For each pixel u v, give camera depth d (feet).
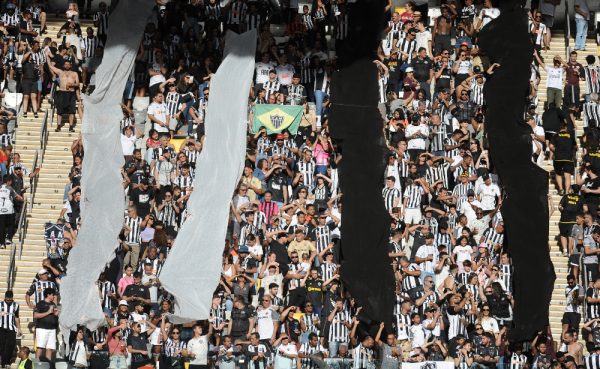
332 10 233.96
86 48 230.89
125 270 193.77
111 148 211.41
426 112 217.15
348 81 223.30
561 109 217.97
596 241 201.26
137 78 225.56
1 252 199.00
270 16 237.45
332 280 192.03
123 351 177.99
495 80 220.23
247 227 199.93
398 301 191.52
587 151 214.28
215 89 220.64
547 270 198.59
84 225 198.59
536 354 188.03
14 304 183.83
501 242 202.18
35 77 220.23
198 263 192.95
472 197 205.77
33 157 215.31
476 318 189.88
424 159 210.79
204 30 233.35
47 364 175.42
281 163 208.74
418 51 226.17
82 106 219.82
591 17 241.14
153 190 205.16
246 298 191.11
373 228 199.93
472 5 234.79
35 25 237.25
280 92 224.12
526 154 212.23
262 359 176.55
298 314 189.26
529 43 222.89
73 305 185.47
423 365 180.04
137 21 226.79
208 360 176.24
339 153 213.46
